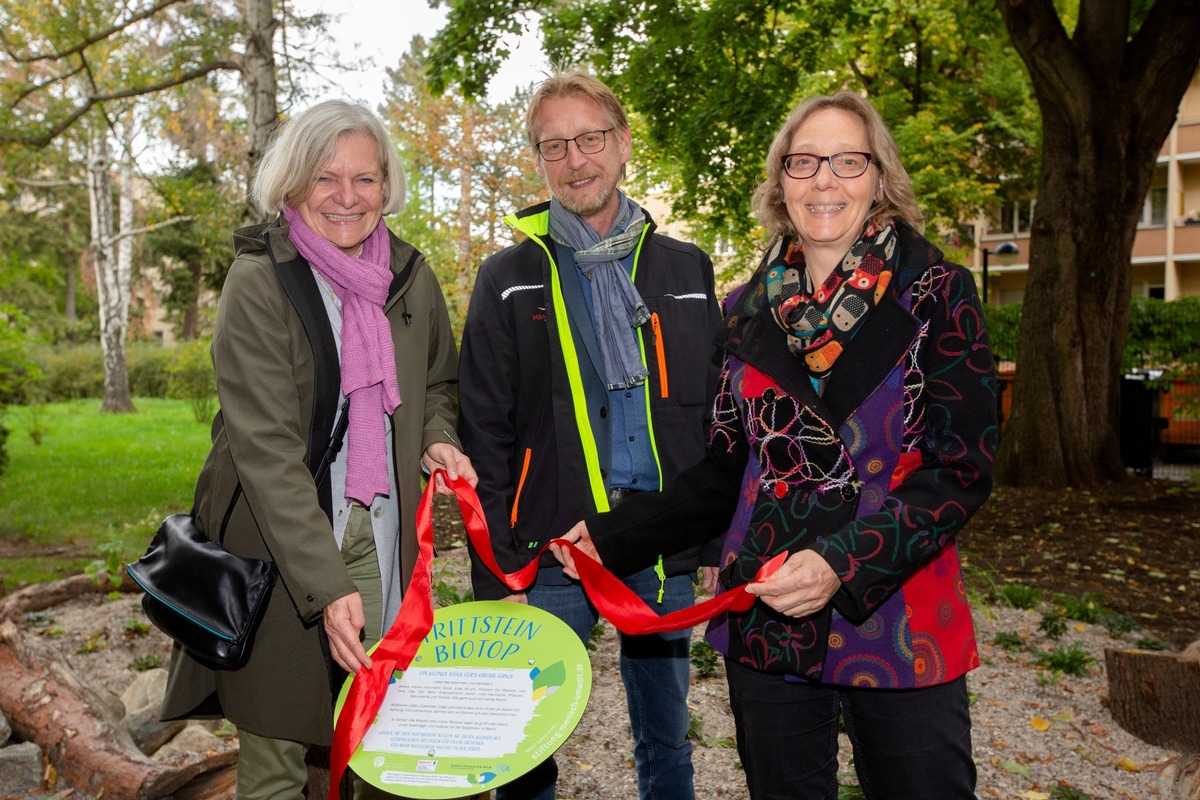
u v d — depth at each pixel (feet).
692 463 8.22
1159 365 53.11
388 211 7.61
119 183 103.40
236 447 6.67
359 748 6.24
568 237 8.34
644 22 36.47
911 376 6.00
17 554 25.21
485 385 8.20
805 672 6.11
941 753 6.02
